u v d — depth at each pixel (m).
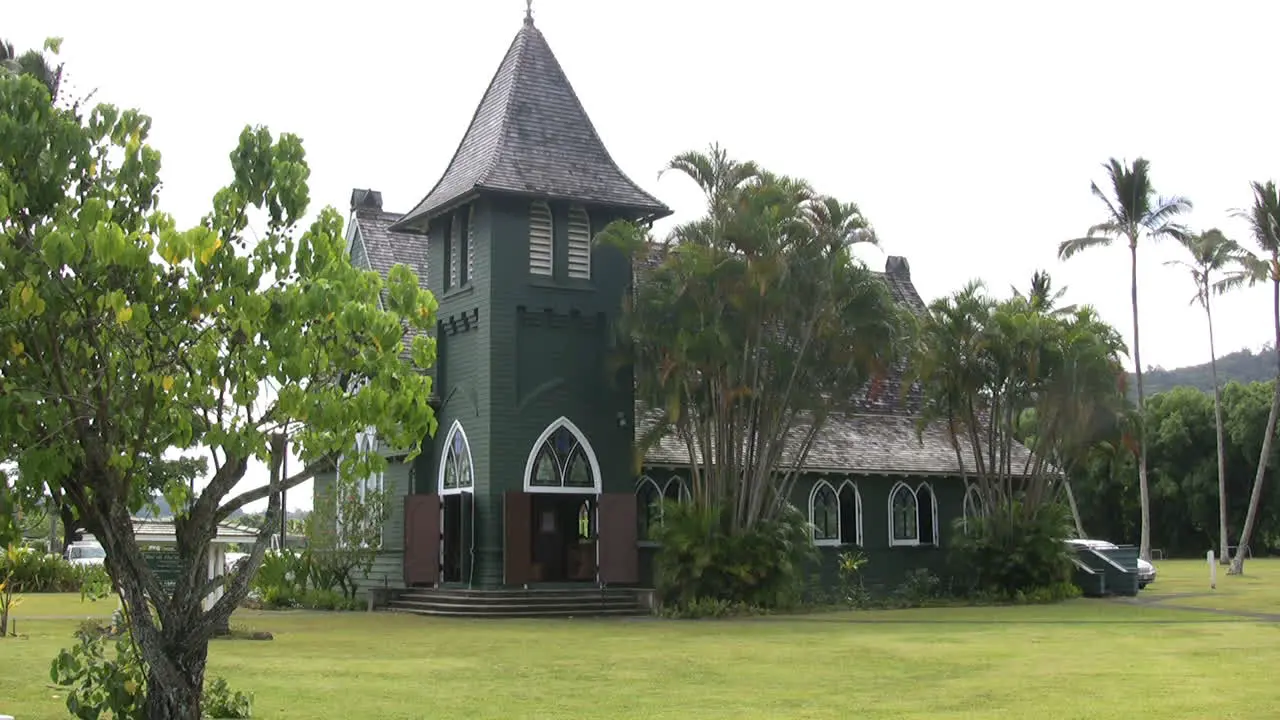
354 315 10.45
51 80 12.05
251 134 11.43
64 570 40.53
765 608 30.75
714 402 30.73
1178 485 76.75
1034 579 36.03
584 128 34.44
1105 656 20.52
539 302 31.95
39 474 10.19
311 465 11.70
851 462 36.69
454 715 13.92
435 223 34.41
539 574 32.59
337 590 35.09
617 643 22.86
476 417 31.59
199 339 10.70
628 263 33.25
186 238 9.77
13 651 19.89
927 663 19.48
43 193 10.76
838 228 30.52
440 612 30.39
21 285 9.80
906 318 32.12
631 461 32.62
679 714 14.12
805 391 31.14
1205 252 59.19
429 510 32.38
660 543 30.88
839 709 14.52
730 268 29.03
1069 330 35.97
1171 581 46.91
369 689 16.16
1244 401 73.69
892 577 37.25
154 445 11.46
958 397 35.69
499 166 32.09
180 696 10.96
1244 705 14.77
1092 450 37.81
